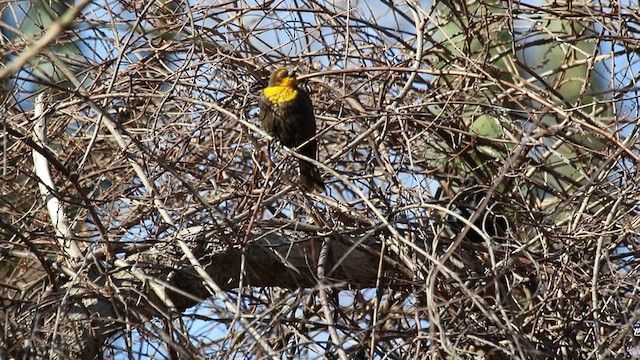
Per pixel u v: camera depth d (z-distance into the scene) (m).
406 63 12.34
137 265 9.62
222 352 8.29
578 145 11.38
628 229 10.06
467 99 12.12
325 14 12.80
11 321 8.40
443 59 12.76
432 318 8.04
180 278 10.09
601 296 10.02
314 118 12.32
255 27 11.76
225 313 8.31
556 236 10.42
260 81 12.31
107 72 12.66
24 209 12.48
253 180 10.39
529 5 12.45
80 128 12.41
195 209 10.66
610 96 13.30
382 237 10.33
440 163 14.15
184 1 11.19
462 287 8.31
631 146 10.77
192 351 8.34
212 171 12.10
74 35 12.40
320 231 10.54
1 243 10.32
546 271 10.34
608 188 11.59
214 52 12.02
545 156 12.94
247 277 10.03
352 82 12.88
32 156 11.87
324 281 9.38
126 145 10.21
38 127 11.19
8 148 11.51
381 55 12.81
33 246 9.22
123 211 12.42
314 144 12.48
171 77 11.16
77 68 12.78
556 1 13.30
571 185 13.26
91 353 9.27
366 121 11.89
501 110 10.91
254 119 13.18
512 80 14.36
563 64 13.15
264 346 7.95
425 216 10.60
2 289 11.88
